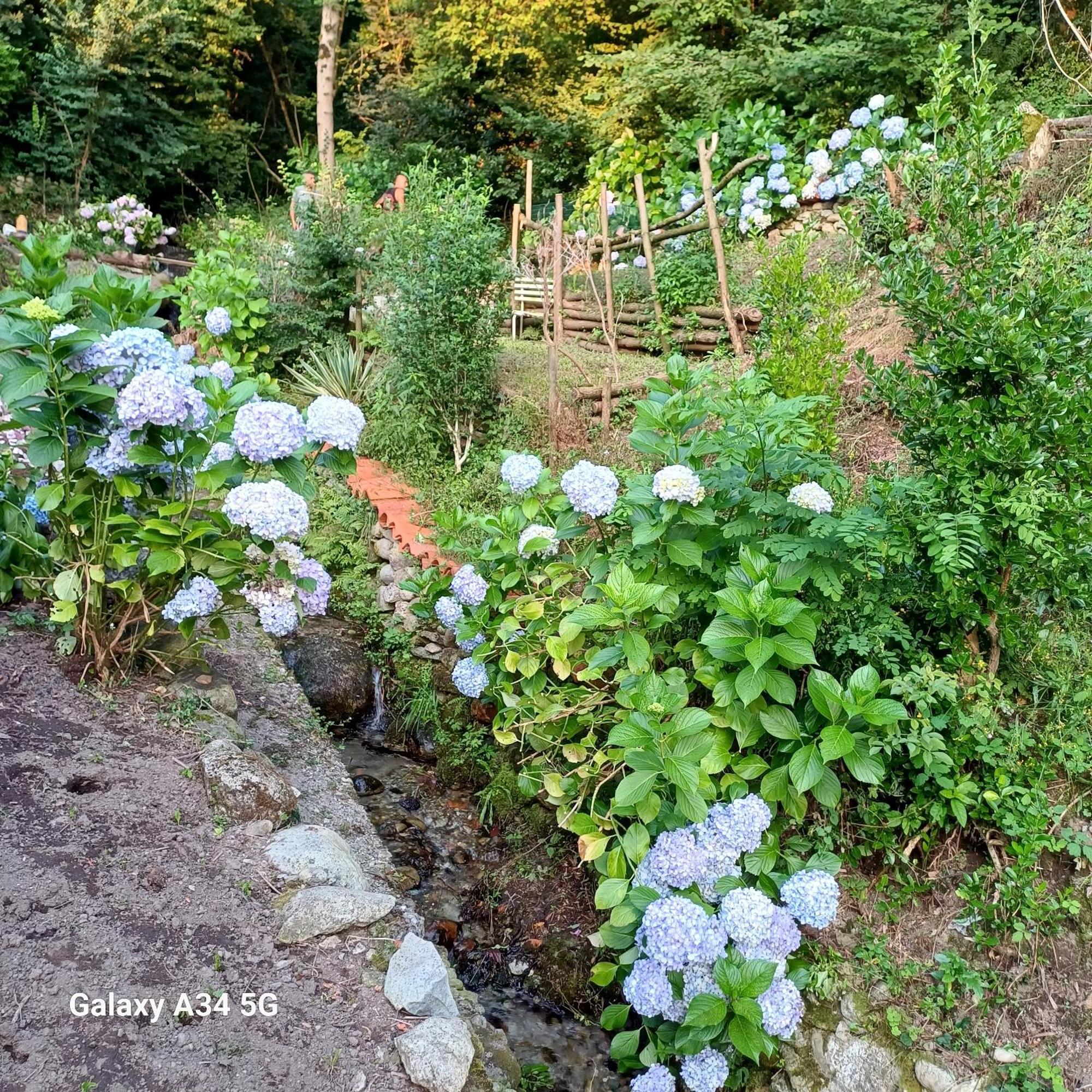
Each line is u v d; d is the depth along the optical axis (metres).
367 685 4.73
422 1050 2.08
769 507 2.98
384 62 15.34
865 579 3.04
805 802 2.77
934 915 2.78
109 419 2.96
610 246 6.84
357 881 2.65
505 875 3.55
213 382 3.04
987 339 2.82
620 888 2.71
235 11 14.28
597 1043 2.98
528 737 3.55
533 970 3.22
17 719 2.89
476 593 3.60
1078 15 8.16
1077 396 2.74
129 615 3.12
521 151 14.05
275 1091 1.98
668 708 2.70
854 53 8.60
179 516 3.01
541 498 3.77
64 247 3.05
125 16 12.02
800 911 2.52
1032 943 2.63
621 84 11.11
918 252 3.23
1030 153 5.68
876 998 2.63
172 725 3.07
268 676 4.02
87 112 12.24
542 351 6.86
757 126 8.69
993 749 2.76
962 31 8.50
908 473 4.06
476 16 13.49
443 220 5.94
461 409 5.85
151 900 2.36
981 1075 2.41
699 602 3.17
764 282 4.74
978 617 2.85
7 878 2.30
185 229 13.09
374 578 5.47
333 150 13.62
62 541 3.09
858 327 5.48
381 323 6.49
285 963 2.30
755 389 3.40
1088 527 2.67
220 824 2.69
